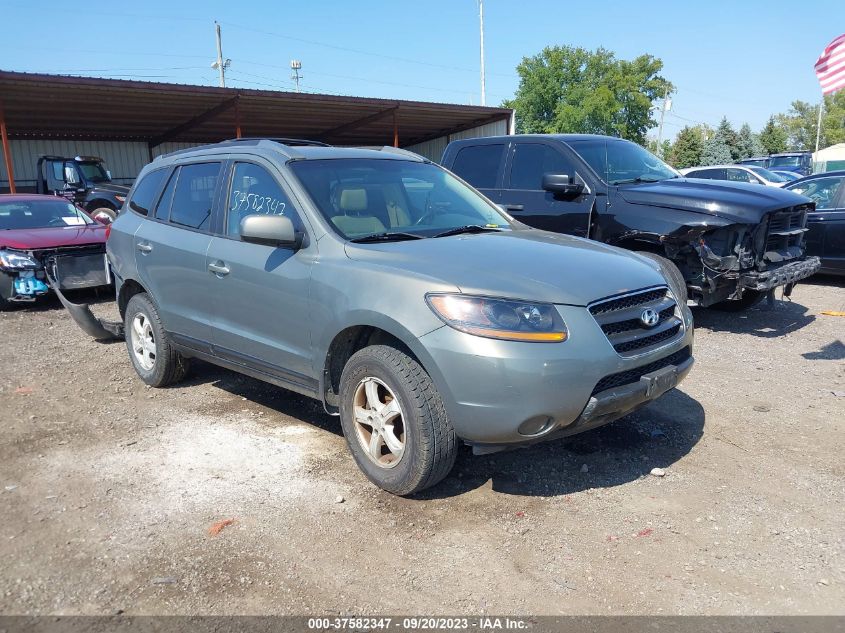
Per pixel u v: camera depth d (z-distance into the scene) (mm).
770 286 6461
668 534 3268
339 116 26562
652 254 6656
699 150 70062
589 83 58938
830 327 7250
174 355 5371
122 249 5605
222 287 4527
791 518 3396
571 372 3197
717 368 5895
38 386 5641
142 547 3180
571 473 3918
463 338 3207
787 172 22125
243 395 5352
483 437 3271
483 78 42688
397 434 3680
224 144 5105
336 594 2832
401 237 4082
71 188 17094
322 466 4039
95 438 4496
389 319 3432
